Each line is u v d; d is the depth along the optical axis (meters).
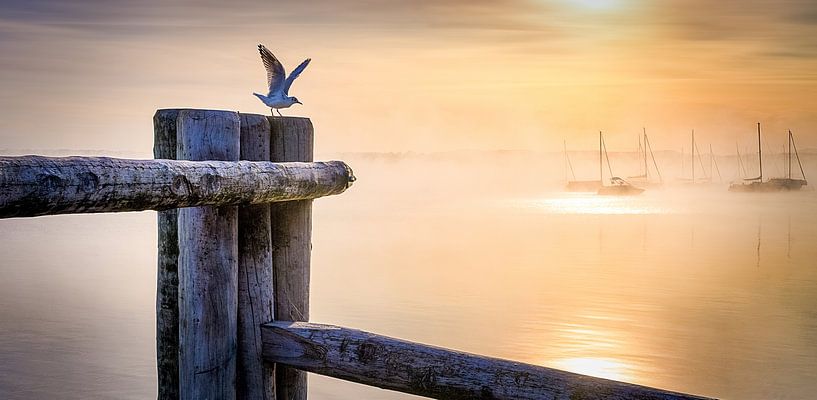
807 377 15.95
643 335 19.52
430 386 4.05
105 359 14.12
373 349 4.20
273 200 4.43
